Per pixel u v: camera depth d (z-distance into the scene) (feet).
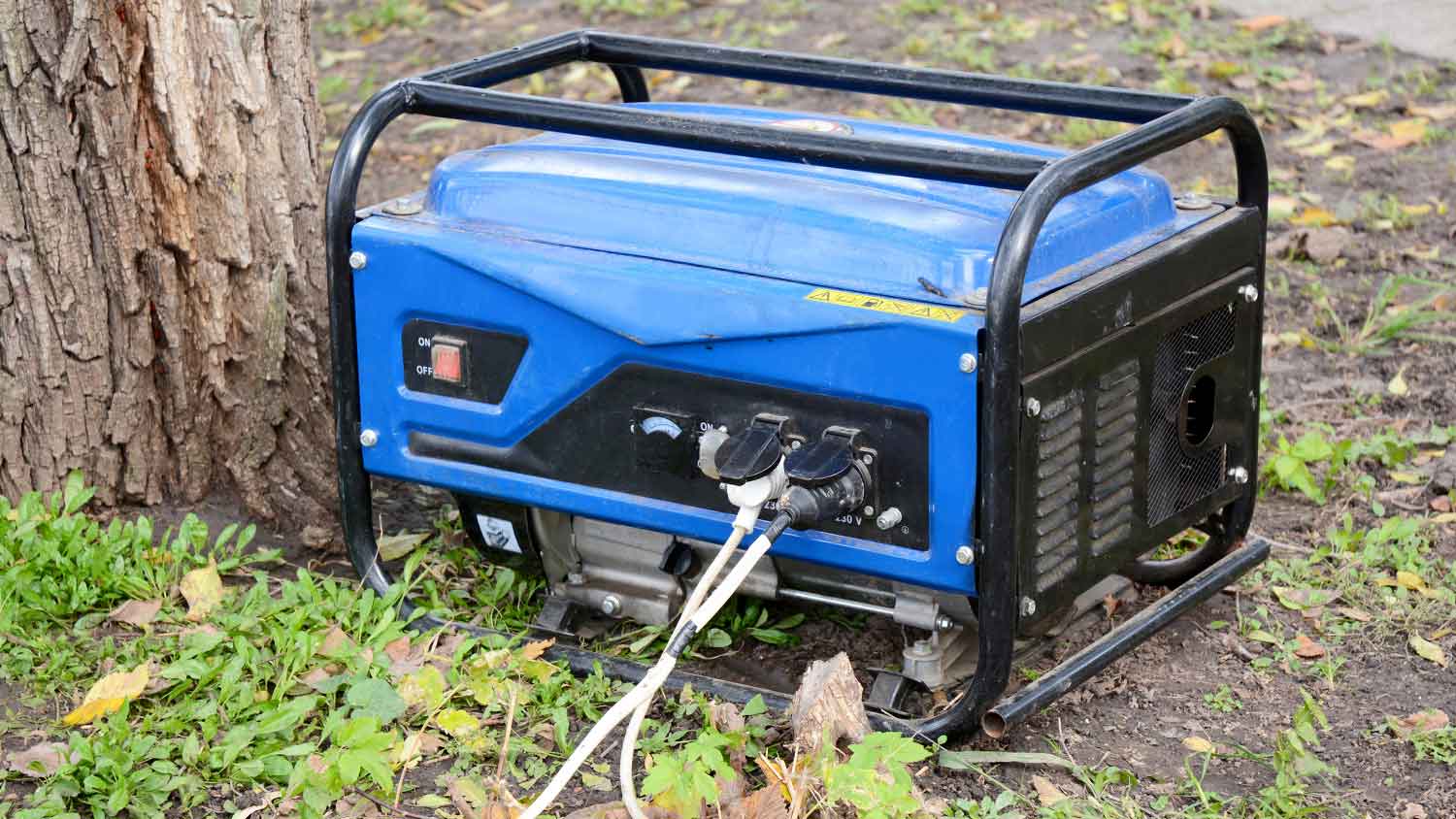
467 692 7.60
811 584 7.68
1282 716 7.67
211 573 8.07
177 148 8.18
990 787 7.34
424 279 7.58
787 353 7.13
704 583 7.14
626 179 7.48
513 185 7.59
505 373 7.57
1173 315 7.39
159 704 7.56
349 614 7.91
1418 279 10.32
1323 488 8.92
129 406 8.42
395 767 7.30
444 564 8.34
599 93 14.42
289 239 8.47
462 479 7.75
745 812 6.93
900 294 7.06
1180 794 7.33
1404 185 12.11
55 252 8.19
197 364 8.47
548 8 17.01
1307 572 8.38
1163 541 7.65
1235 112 7.42
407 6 17.19
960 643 7.71
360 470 7.93
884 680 7.54
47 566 8.04
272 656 7.75
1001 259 6.81
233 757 7.23
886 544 7.20
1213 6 16.20
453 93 7.63
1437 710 7.64
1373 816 7.23
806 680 7.24
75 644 7.84
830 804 6.90
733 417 7.29
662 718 7.56
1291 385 9.79
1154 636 8.08
